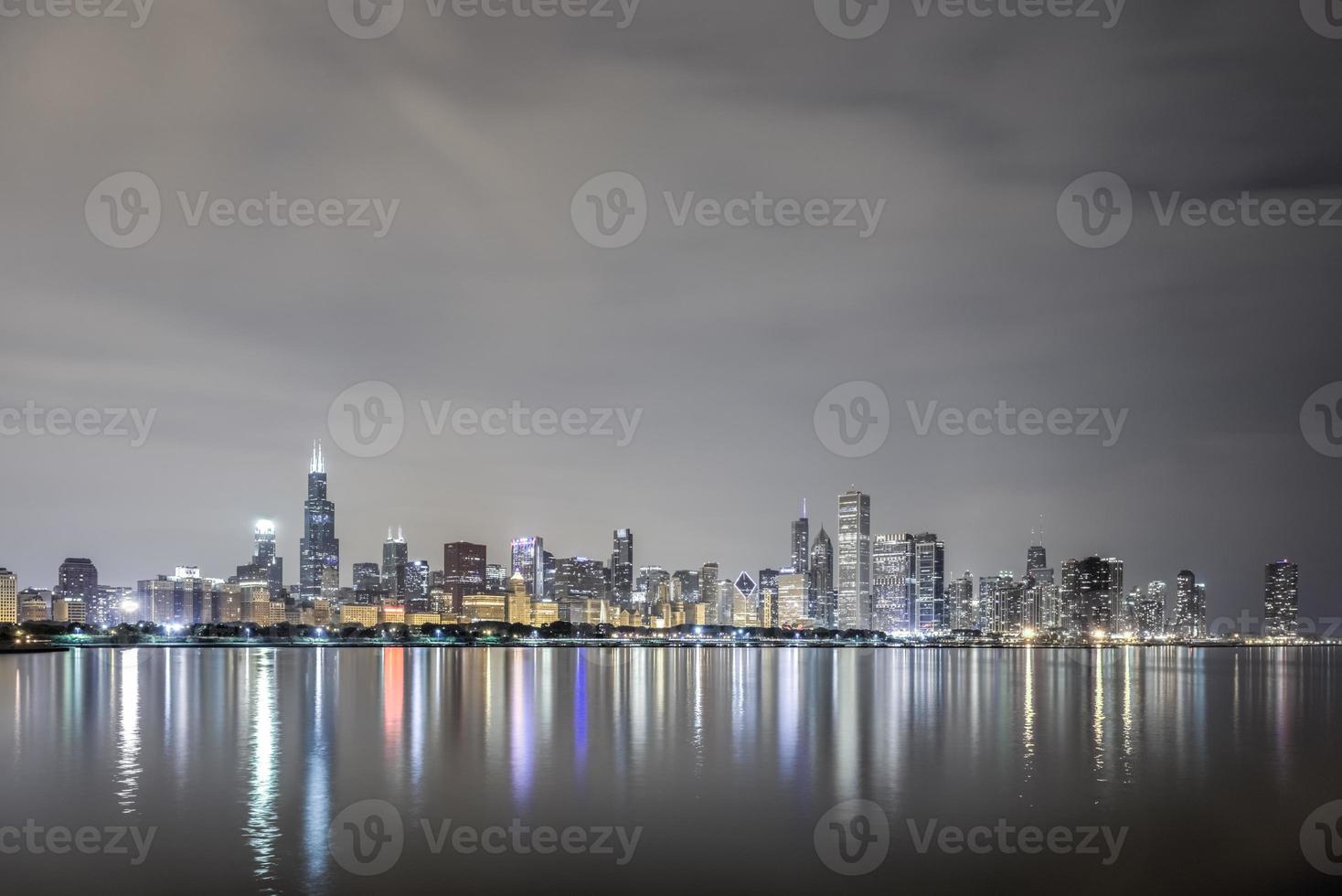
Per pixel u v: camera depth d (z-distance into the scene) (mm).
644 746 104812
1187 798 78062
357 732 115500
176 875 56688
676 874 57781
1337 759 98812
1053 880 57125
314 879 56219
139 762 93250
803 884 56312
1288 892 55094
